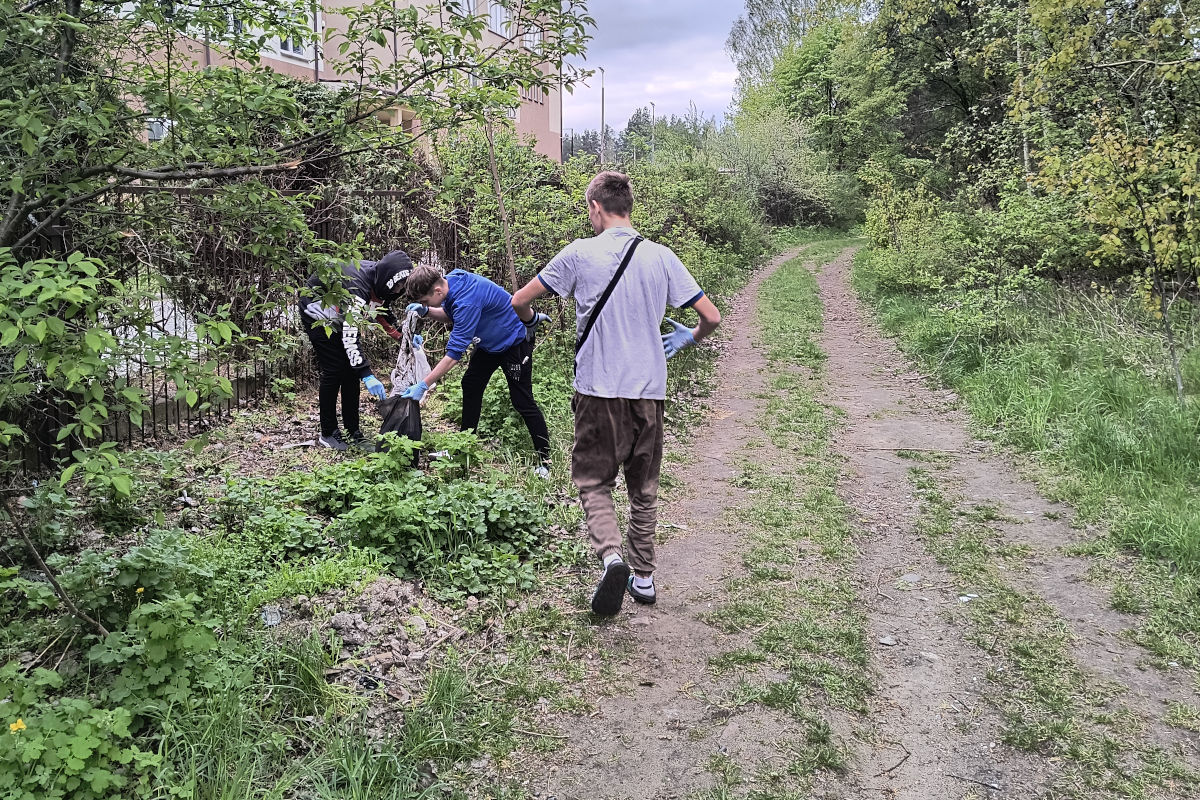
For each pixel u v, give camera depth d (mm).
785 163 34125
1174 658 3465
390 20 3248
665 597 3979
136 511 4109
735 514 5152
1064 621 3805
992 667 3420
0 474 3672
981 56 14773
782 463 6250
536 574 4055
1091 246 9930
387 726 2746
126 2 2738
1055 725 2986
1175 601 3916
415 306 5504
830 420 7625
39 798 2082
